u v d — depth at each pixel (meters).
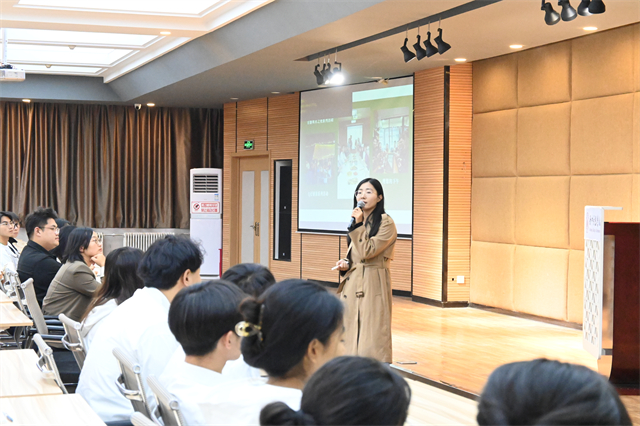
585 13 5.19
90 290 4.63
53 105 12.25
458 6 6.04
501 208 8.18
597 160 6.92
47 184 12.22
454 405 2.12
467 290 8.67
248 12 7.22
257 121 11.54
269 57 8.11
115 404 2.48
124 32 7.97
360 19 6.32
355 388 0.92
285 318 1.43
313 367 1.49
